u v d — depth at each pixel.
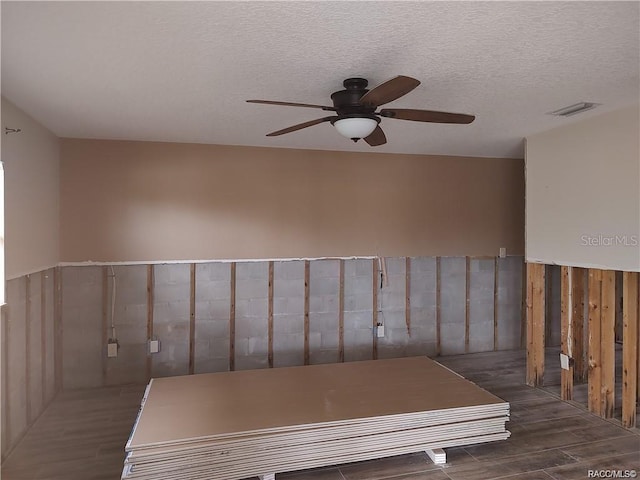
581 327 4.58
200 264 4.78
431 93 3.07
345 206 5.25
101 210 4.51
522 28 2.08
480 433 3.20
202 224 4.78
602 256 3.64
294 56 2.39
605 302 3.70
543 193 4.25
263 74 2.67
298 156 5.09
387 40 2.21
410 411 3.12
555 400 4.14
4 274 2.80
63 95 3.06
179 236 4.71
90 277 4.49
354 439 2.96
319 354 5.19
